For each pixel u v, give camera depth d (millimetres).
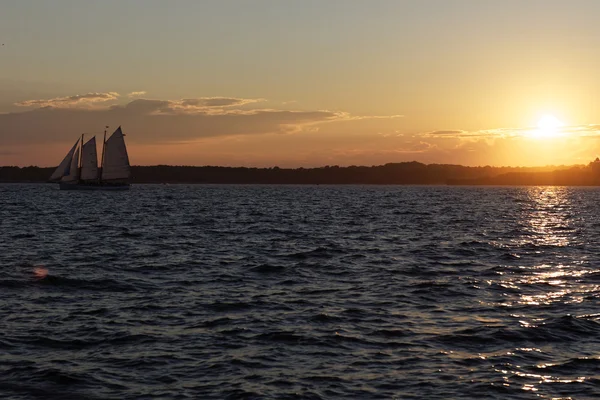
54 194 193500
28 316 25391
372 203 151750
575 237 62469
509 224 81500
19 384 17828
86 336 22531
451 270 38656
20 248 49812
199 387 17688
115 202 147250
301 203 150625
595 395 17094
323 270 38500
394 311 26672
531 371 18953
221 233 65750
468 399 16844
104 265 39844
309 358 20203
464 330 23484
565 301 28844
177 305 27766
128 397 17000
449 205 142875
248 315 25812
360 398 16938
